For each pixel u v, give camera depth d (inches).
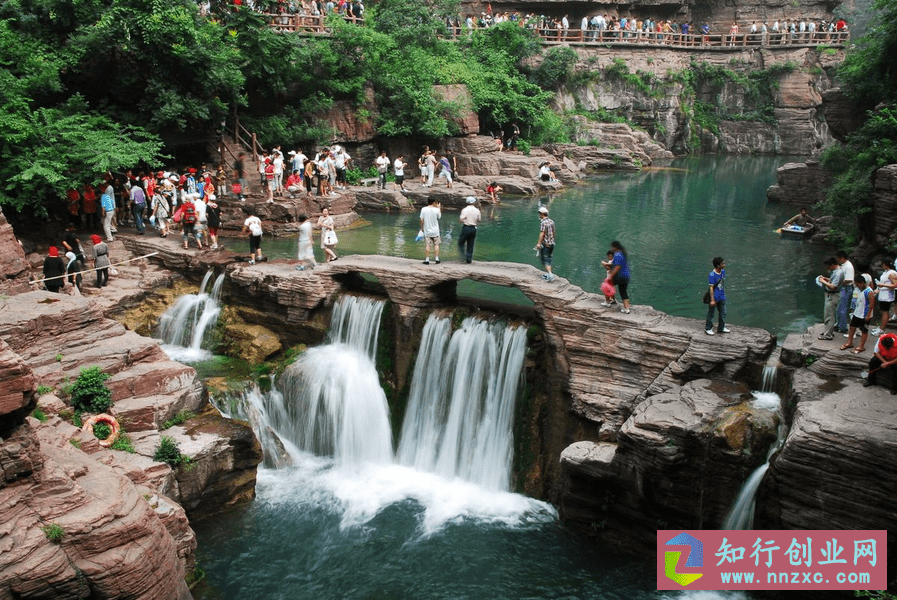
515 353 734.5
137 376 700.0
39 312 709.3
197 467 654.5
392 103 1604.3
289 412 816.3
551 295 727.1
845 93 1236.5
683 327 677.9
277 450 780.0
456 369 768.9
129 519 476.4
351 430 793.6
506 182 1606.8
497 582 590.2
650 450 574.6
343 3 1699.1
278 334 893.2
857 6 2785.4
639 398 665.6
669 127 2386.8
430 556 625.3
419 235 827.4
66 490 474.0
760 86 2443.4
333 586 589.0
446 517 684.7
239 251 1035.9
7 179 973.2
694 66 2439.7
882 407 534.6
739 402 600.4
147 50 1179.3
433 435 783.7
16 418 460.8
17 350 674.2
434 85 1706.4
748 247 1162.0
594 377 708.0
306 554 628.1
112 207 1042.7
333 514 688.4
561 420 727.1
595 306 717.3
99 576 454.6
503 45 2073.1
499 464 739.4
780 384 618.8
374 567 611.5
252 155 1306.6
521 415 735.1
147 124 1192.2
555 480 709.3
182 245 1003.3
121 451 622.8
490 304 820.0
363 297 846.5
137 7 1165.7
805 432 509.4
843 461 495.8
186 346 906.1
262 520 675.4
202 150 1300.4
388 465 791.7
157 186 1108.5
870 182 998.4
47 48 1152.8
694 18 2600.9
